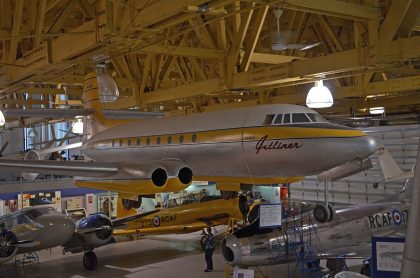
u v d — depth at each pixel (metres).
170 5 6.95
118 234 18.17
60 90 19.48
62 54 9.73
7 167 11.69
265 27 19.47
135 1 7.75
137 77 16.70
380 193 23.08
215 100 20.98
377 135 23.31
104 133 15.74
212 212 20.06
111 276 16.67
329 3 8.02
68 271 17.69
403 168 22.11
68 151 36.94
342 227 13.85
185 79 17.88
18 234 16.48
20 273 17.59
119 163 12.91
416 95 16.44
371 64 9.05
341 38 19.16
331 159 10.29
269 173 11.19
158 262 18.53
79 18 17.66
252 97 19.33
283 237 13.39
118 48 8.74
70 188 24.61
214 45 12.17
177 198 21.94
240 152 11.27
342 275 10.56
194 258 19.00
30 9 11.57
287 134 10.52
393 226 14.74
